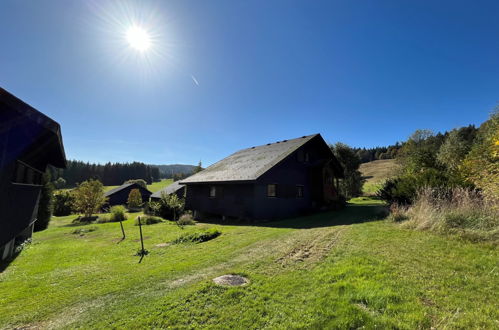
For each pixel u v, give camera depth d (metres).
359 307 3.04
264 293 3.64
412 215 8.07
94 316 3.37
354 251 5.43
